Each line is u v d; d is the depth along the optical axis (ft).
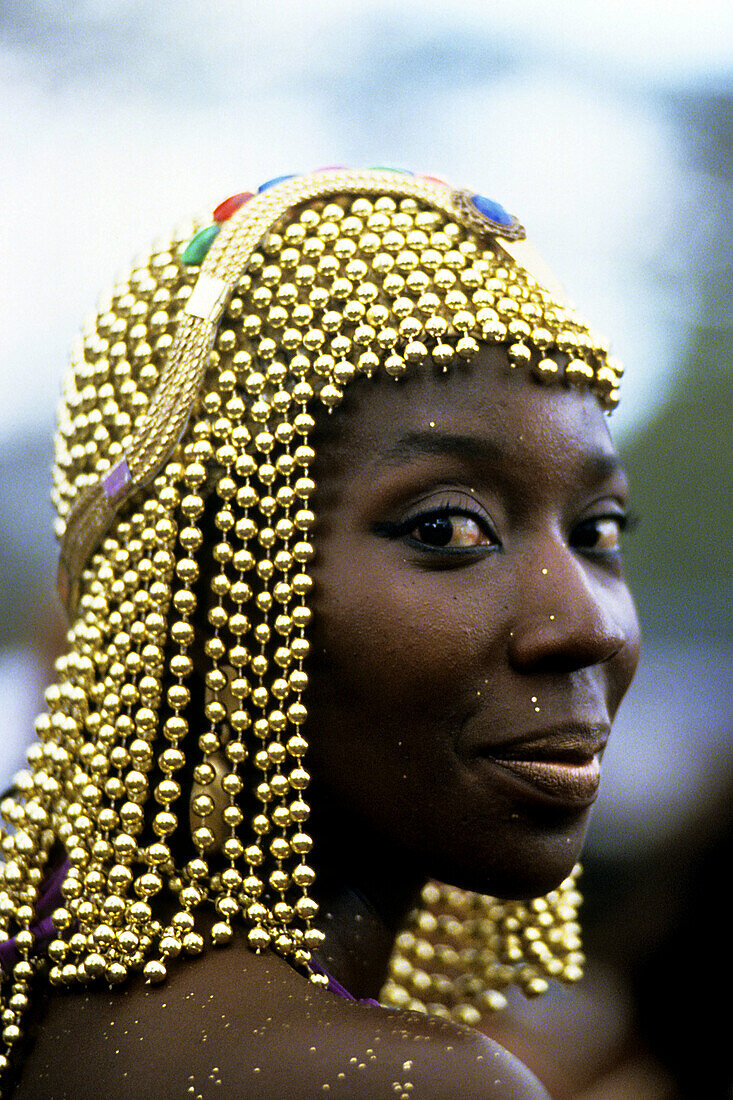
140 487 4.85
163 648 4.81
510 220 5.06
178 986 4.42
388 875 4.98
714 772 9.00
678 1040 8.76
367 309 4.74
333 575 4.54
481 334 4.64
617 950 9.30
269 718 4.56
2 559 16.53
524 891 4.54
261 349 4.76
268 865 4.78
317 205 5.09
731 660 17.53
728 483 19.53
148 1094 4.05
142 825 4.74
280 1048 3.98
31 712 9.94
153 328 5.06
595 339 5.00
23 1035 4.74
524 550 4.57
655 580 19.58
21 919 4.93
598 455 4.79
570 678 4.51
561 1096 9.04
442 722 4.45
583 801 4.57
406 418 4.57
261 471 4.65
